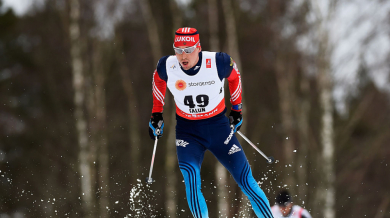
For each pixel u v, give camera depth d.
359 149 45.28
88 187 41.22
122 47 49.69
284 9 45.09
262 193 12.38
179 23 45.75
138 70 50.97
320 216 38.44
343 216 47.81
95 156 44.81
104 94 49.31
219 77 11.77
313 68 41.81
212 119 12.37
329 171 38.22
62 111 48.78
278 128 49.41
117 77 52.00
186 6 46.88
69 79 49.56
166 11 48.69
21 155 49.56
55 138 47.91
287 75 46.75
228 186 42.91
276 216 16.88
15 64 54.81
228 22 44.91
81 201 41.56
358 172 48.00
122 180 48.66
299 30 42.91
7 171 48.44
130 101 51.09
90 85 46.03
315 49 40.47
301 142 46.97
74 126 47.50
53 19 47.19
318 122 47.41
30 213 44.16
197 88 11.83
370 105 46.94
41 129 48.78
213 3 45.25
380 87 42.44
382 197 50.09
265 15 45.94
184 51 11.09
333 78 39.09
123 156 50.78
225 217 39.94
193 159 12.09
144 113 53.22
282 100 47.53
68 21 45.09
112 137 50.38
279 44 45.44
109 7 45.12
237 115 12.84
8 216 45.62
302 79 46.19
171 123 45.56
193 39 11.14
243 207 39.97
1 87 53.72
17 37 54.47
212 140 12.42
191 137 12.44
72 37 42.84
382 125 46.16
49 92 51.09
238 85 12.45
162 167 51.47
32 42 50.00
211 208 46.88
